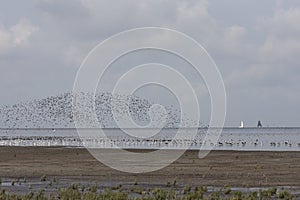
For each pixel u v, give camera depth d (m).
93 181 41.72
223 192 34.88
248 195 32.47
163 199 30.86
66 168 52.66
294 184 39.84
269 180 42.28
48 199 30.41
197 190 35.41
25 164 57.59
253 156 68.31
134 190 35.62
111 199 30.06
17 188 37.12
